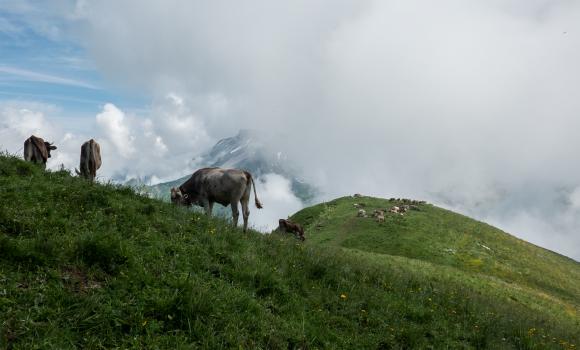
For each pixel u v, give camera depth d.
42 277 6.53
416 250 61.16
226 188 15.10
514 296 35.28
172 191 15.91
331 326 8.66
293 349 7.35
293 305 8.80
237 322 7.15
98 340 5.73
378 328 9.30
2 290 5.90
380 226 72.00
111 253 7.48
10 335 5.34
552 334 14.48
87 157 14.03
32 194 9.34
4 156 11.80
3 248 6.61
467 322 11.63
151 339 6.03
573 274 66.56
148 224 9.98
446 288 16.83
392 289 12.82
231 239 11.16
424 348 9.25
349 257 16.12
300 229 39.44
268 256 11.36
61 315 5.89
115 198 10.94
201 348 6.29
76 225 8.47
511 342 11.61
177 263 8.46
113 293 6.69
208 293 7.35
